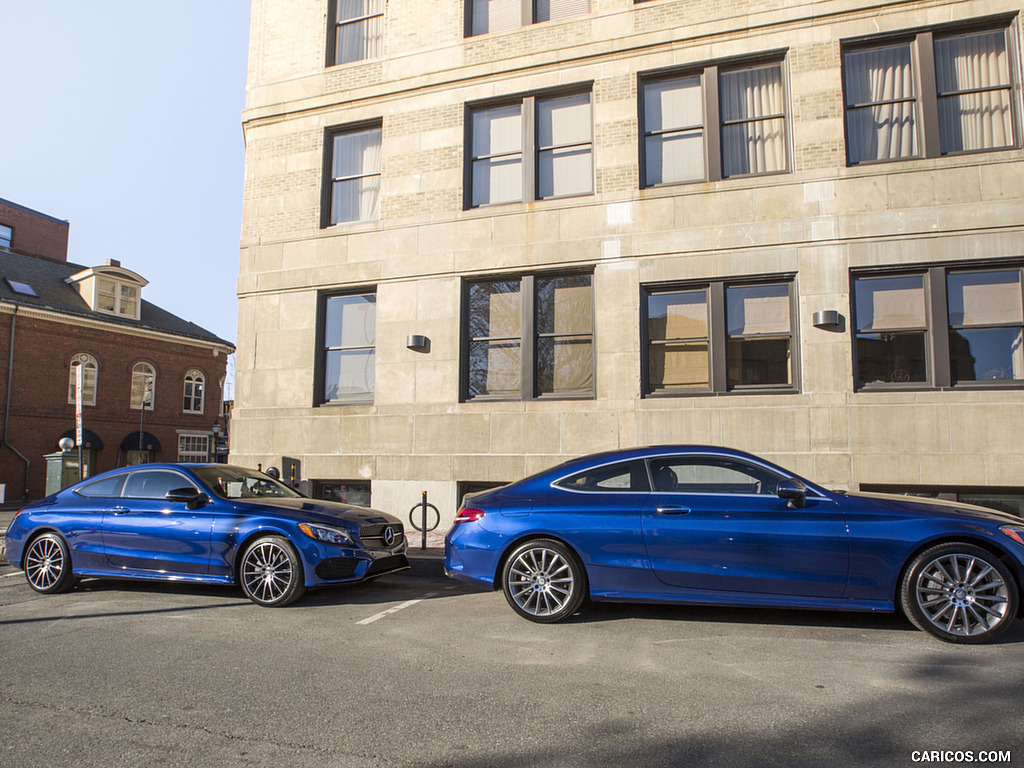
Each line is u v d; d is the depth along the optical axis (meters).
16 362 26.75
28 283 28.86
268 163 13.05
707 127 10.67
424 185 11.96
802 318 9.84
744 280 10.22
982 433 9.03
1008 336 9.30
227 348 35.06
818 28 10.30
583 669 4.43
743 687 4.05
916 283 9.69
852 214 9.84
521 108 11.80
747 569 5.33
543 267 11.09
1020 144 9.51
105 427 29.39
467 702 3.83
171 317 34.53
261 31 13.54
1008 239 9.27
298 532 6.45
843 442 9.45
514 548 5.85
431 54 12.23
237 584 6.71
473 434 11.08
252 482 7.77
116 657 4.76
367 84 12.56
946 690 3.97
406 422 11.47
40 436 27.25
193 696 3.96
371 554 6.76
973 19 9.75
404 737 3.35
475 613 6.12
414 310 11.70
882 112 10.15
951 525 5.08
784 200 10.13
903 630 5.37
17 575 8.48
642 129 11.02
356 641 5.17
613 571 5.56
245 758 3.11
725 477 5.66
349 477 11.68
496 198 11.80
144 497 7.18
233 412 12.58
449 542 6.12
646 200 10.71
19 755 3.15
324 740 3.32
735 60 10.64
